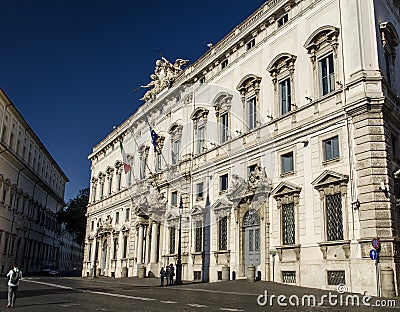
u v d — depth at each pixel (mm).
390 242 20516
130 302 17203
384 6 26094
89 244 60438
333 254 22672
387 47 25188
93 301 17797
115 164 53531
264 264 27062
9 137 56656
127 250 46625
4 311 14219
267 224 27234
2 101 52969
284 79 28484
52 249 88688
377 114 22359
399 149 23953
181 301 17469
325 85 25594
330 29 25234
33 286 30094
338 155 23719
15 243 59312
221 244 31250
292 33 28469
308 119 25891
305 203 24938
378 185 21422
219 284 26594
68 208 85875
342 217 22594
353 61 23734
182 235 35344
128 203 47469
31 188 68938
